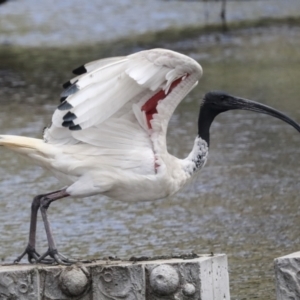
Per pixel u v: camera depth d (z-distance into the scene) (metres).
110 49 33.59
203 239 14.57
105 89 9.82
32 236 10.16
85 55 32.44
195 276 9.56
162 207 16.45
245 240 14.52
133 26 39.75
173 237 14.67
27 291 9.67
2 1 37.00
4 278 9.66
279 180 18.00
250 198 16.89
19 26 40.44
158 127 10.24
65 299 9.72
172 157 10.59
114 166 10.12
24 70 29.86
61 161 10.11
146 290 9.65
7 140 10.22
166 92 10.14
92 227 15.26
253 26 38.62
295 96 25.30
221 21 40.38
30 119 22.92
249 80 27.72
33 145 10.19
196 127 22.23
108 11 44.31
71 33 38.09
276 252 13.92
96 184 10.09
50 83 27.64
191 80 10.11
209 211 16.12
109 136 10.12
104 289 9.72
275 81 27.44
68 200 16.98
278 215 15.85
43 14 43.78
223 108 11.12
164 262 9.68
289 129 22.19
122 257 13.52
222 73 28.89
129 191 10.27
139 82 9.75
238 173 18.56
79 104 9.77
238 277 12.80
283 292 9.49
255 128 22.34
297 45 33.66
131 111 10.13
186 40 35.38
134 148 10.16
